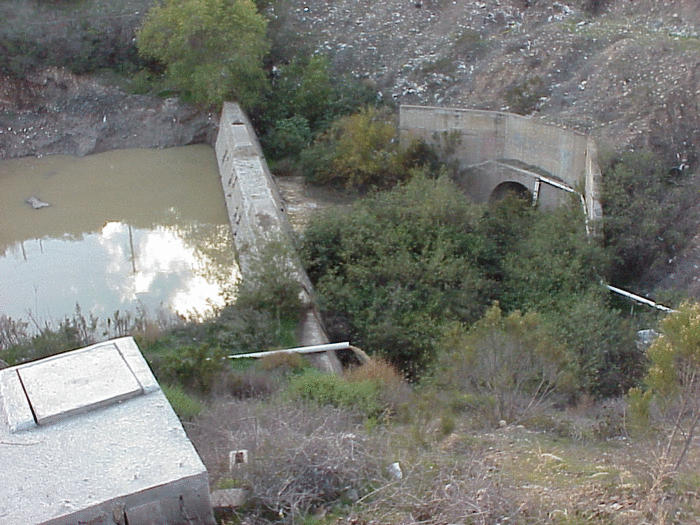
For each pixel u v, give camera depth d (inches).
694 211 893.8
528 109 1205.7
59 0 1643.7
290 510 267.3
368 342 738.8
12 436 247.0
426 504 270.1
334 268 847.1
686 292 797.9
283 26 1587.1
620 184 921.5
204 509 235.1
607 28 1315.2
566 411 498.0
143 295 954.7
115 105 1534.2
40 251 1087.0
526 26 1430.9
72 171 1406.3
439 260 831.1
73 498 219.9
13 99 1531.7
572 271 815.7
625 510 276.8
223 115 1409.9
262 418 402.3
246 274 808.9
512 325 510.0
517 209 1017.5
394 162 1198.3
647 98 1061.1
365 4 1628.9
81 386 270.2
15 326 759.1
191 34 1397.6
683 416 376.8
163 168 1407.5
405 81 1408.7
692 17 1258.6
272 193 1056.2
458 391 506.6
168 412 258.7
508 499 277.1
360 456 299.1
